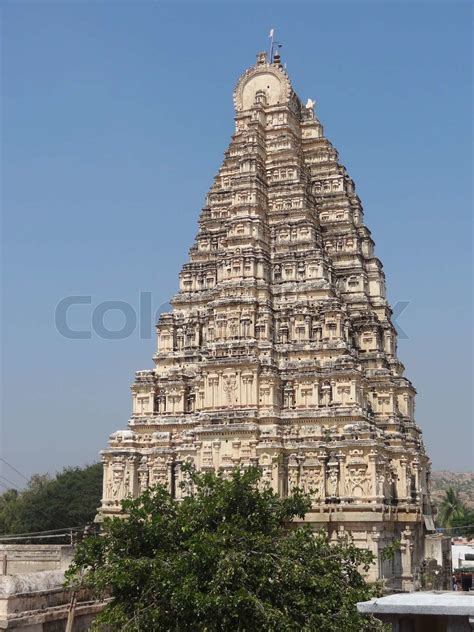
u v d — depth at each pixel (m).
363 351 91.75
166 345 92.94
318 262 89.06
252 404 80.19
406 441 88.88
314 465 75.94
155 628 37.41
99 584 38.09
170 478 83.94
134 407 89.62
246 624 35.88
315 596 38.50
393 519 77.69
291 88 105.75
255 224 91.25
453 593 23.73
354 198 103.56
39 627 38.59
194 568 37.62
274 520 43.62
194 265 96.25
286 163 98.81
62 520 122.06
